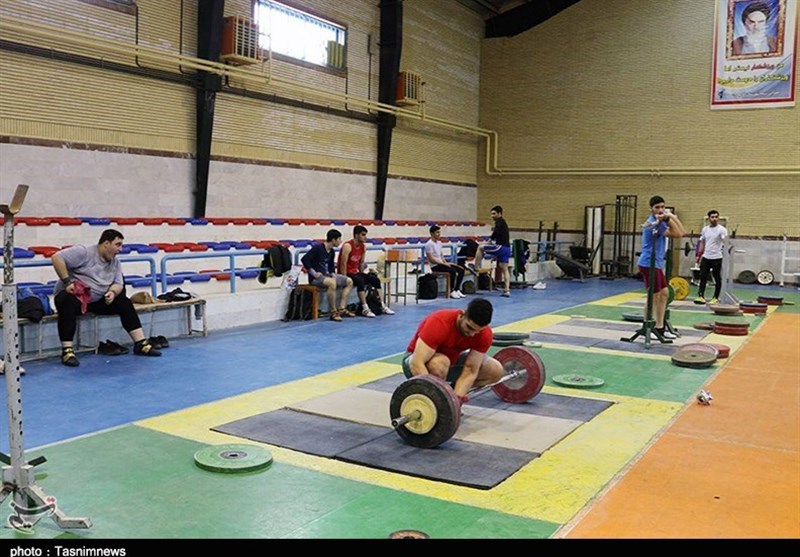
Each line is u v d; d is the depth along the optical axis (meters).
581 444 4.32
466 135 17.94
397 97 14.95
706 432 4.59
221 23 10.75
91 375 6.09
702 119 15.89
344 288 9.65
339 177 13.81
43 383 5.79
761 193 15.44
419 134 16.12
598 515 3.27
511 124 18.09
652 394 5.61
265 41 11.91
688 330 8.81
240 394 5.49
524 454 4.09
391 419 4.27
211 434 4.46
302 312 9.41
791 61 14.94
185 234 10.31
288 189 12.63
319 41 13.18
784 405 5.29
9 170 8.62
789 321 9.64
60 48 9.07
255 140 11.93
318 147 13.26
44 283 7.72
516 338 7.35
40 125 8.92
